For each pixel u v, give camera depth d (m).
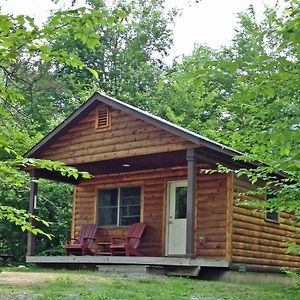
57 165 5.06
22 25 4.41
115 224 15.00
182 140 11.55
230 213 12.61
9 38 4.30
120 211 14.97
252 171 6.91
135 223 14.45
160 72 30.78
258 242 13.36
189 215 11.15
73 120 13.65
